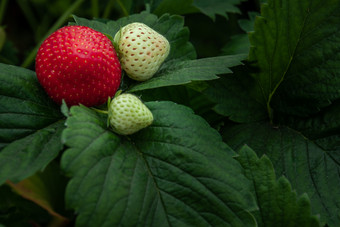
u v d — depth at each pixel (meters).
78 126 0.26
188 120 0.28
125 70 0.30
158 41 0.29
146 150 0.28
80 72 0.28
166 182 0.27
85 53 0.28
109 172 0.26
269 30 0.33
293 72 0.33
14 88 0.28
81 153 0.26
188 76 0.29
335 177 0.32
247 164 0.30
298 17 0.33
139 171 0.27
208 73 0.29
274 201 0.30
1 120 0.28
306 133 0.33
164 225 0.27
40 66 0.28
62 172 0.25
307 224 0.29
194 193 0.27
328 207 0.31
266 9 0.33
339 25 0.32
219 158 0.28
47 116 0.29
